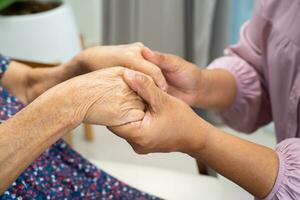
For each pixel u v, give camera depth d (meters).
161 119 0.52
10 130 0.45
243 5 1.78
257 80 0.88
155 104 0.52
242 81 0.87
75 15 2.46
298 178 0.55
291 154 0.57
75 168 0.80
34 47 1.55
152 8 1.77
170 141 0.53
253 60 0.89
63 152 0.80
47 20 1.54
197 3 1.72
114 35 1.95
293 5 0.73
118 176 0.98
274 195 0.56
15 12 1.61
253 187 0.57
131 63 0.61
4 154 0.44
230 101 0.86
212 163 0.57
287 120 0.75
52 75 0.75
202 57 1.82
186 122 0.54
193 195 0.90
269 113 0.94
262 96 0.90
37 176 0.68
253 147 0.57
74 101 0.47
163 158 1.74
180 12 1.76
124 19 1.90
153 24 1.80
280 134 0.81
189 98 0.77
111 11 1.91
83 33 2.56
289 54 0.73
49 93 0.47
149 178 0.97
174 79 0.73
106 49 0.65
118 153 1.81
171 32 1.79
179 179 0.96
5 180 0.45
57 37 1.58
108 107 0.49
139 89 0.51
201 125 0.55
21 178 0.64
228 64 0.89
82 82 0.49
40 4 1.71
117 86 0.50
